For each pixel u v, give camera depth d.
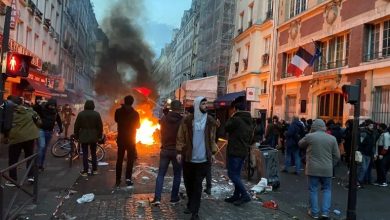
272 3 26.30
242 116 7.50
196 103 6.54
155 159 13.84
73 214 6.49
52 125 10.07
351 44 17.12
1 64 7.30
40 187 8.19
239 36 30.53
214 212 6.97
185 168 6.69
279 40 24.50
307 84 20.59
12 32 20.53
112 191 8.27
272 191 9.28
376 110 15.52
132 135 8.86
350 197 6.98
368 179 11.06
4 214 5.32
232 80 31.84
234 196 7.73
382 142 10.93
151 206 7.11
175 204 7.33
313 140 7.01
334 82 18.09
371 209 7.97
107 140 19.81
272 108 24.58
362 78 16.27
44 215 6.20
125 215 6.50
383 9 15.15
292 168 13.66
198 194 6.34
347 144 12.12
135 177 9.95
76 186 8.65
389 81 14.70
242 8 31.42
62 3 35.81
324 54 19.73
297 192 9.30
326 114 18.97
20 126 7.93
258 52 27.42
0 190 5.12
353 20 17.08
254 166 10.35
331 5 18.80
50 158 12.67
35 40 26.53
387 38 15.34
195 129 6.43
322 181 7.04
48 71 29.28
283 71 23.86
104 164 11.87
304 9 21.78
